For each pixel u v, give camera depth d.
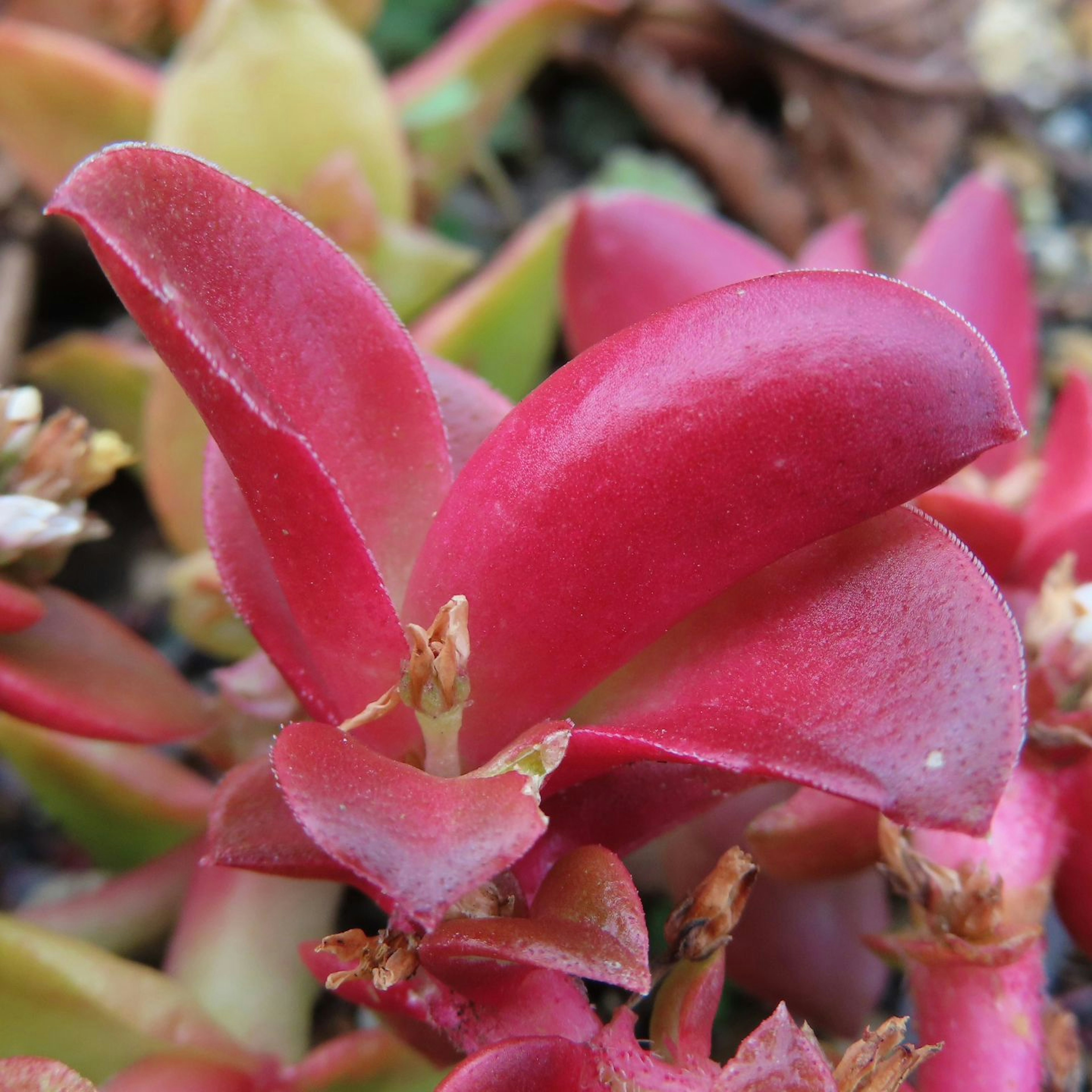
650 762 0.12
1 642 0.12
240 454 0.10
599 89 0.25
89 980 0.12
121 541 0.19
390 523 0.12
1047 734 0.12
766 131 0.25
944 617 0.10
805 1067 0.11
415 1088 0.13
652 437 0.10
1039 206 0.24
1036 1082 0.12
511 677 0.11
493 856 0.10
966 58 0.23
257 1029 0.13
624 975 0.10
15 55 0.16
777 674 0.11
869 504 0.10
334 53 0.16
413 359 0.11
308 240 0.11
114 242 0.10
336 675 0.11
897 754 0.10
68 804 0.14
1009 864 0.12
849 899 0.13
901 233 0.23
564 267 0.15
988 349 0.10
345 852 0.10
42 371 0.17
